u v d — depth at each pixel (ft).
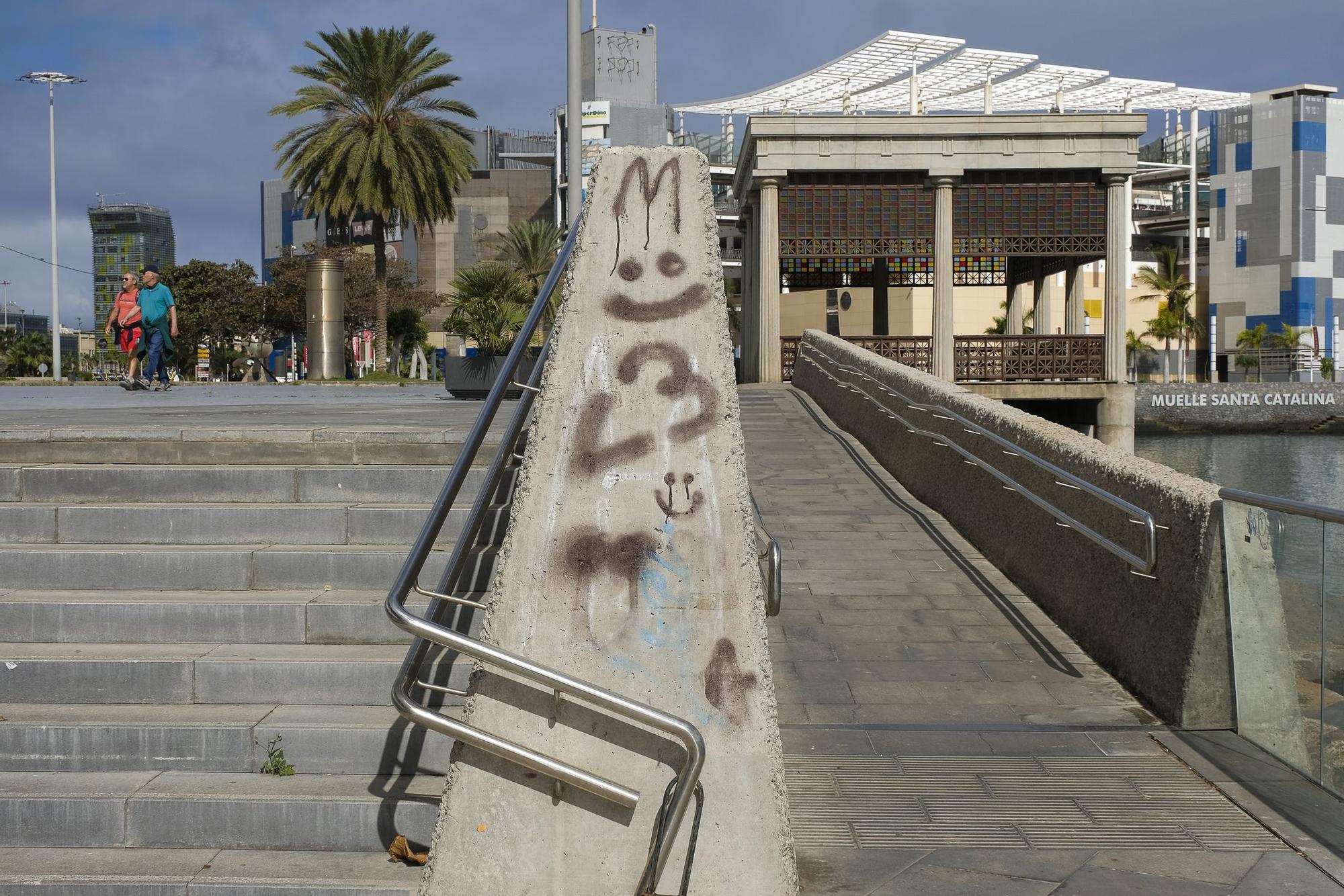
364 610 15.21
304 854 12.34
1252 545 16.58
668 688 11.27
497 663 10.69
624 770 11.15
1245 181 279.49
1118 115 82.43
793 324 250.78
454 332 64.03
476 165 118.73
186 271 203.41
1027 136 83.05
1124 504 19.02
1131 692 19.03
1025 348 85.30
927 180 84.07
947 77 218.38
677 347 12.06
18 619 15.28
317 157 111.65
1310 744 15.15
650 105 316.19
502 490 17.83
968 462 29.27
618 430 11.81
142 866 11.98
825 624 22.34
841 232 84.99
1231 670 17.34
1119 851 13.10
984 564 26.61
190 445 19.27
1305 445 179.63
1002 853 13.05
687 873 10.80
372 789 12.80
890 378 39.40
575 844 11.08
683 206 12.51
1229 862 12.80
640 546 11.53
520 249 170.40
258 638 15.25
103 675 14.26
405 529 17.28
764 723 11.24
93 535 17.40
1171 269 267.39
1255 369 273.33
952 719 17.79
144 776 13.19
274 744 13.33
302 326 199.21
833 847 13.20
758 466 38.83
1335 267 272.92
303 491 18.40
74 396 54.70
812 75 210.79
